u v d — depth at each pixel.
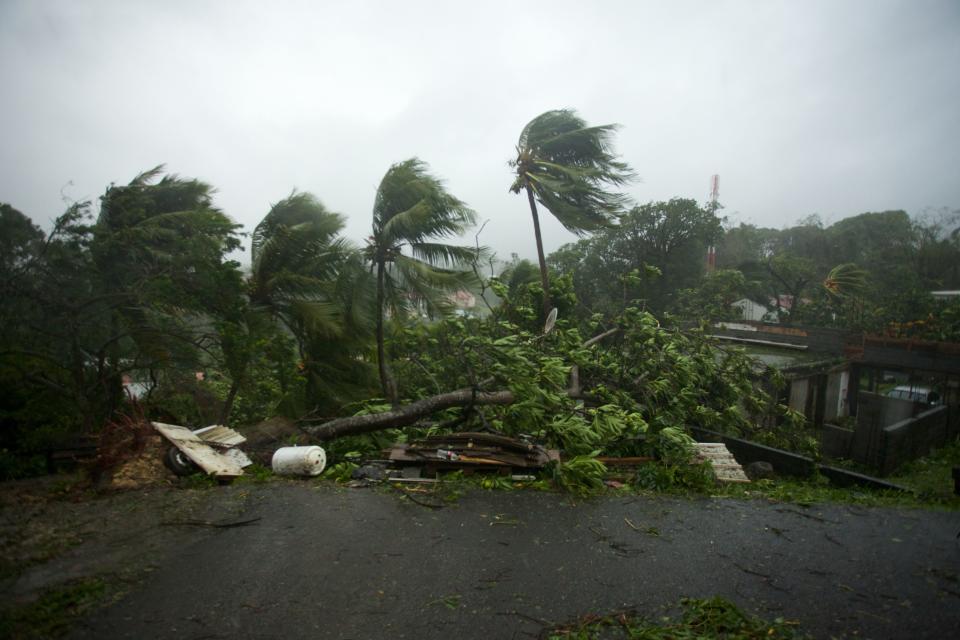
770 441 10.59
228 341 9.33
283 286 10.70
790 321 26.14
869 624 3.32
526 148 11.78
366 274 9.41
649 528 4.75
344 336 10.59
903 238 35.62
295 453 6.11
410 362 10.23
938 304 22.70
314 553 4.13
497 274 12.59
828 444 10.50
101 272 9.16
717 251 35.44
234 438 6.68
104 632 3.08
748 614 3.41
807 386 15.38
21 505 5.02
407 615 3.34
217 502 5.14
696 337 11.15
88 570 3.78
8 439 8.13
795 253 37.19
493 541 4.42
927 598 3.64
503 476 6.00
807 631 3.24
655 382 9.19
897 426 9.77
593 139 11.48
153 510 4.91
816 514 5.17
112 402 9.09
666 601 3.55
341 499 5.30
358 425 7.78
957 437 11.80
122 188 9.93
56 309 8.43
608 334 10.56
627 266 24.19
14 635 3.01
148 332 8.97
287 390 10.55
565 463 5.89
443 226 8.91
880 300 25.12
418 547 4.28
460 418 8.34
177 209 10.83
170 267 9.20
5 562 3.84
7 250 8.16
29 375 8.25
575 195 11.52
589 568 3.99
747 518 5.04
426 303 9.48
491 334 10.30
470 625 3.25
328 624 3.23
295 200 11.78
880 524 4.93
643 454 7.69
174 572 3.79
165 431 6.06
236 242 10.62
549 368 7.27
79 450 7.67
